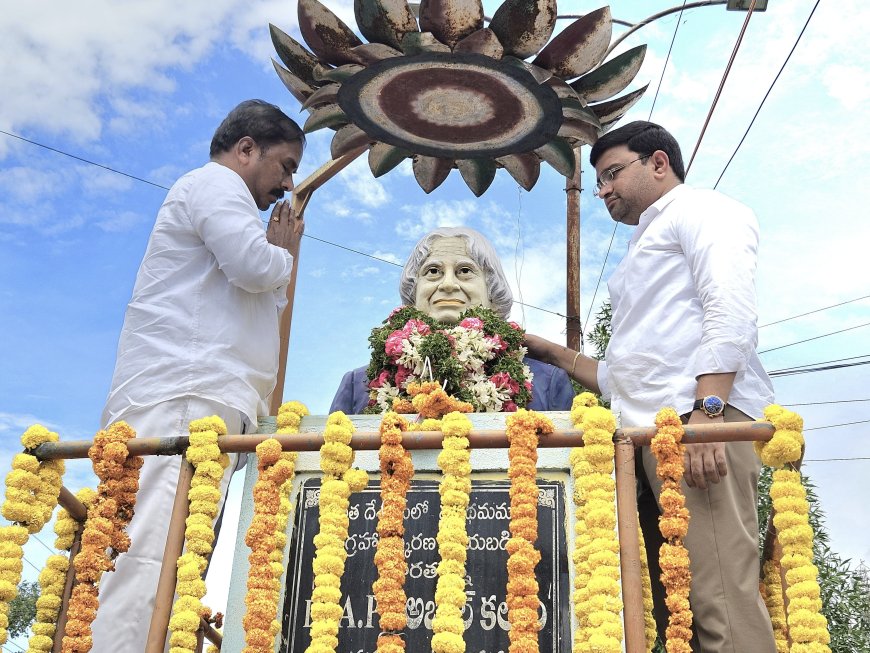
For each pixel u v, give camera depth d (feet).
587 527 10.71
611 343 13.62
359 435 11.23
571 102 15.89
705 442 10.72
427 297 16.75
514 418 10.96
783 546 10.45
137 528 12.30
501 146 17.22
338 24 14.88
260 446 11.20
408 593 11.93
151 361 13.09
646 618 11.82
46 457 11.82
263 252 13.46
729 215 12.92
